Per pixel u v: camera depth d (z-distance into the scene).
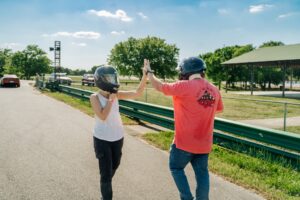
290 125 11.88
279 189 4.83
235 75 55.75
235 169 5.69
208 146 3.45
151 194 4.58
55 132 9.05
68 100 18.89
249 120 13.20
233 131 7.15
